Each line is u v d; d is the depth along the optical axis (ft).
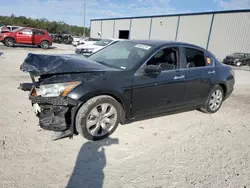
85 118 9.55
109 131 10.55
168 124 13.06
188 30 92.07
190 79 13.20
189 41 92.32
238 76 40.75
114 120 10.58
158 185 7.55
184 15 92.48
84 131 9.66
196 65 13.99
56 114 9.24
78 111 9.53
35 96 9.21
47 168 7.97
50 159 8.52
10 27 69.10
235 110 17.31
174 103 12.84
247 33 73.46
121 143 10.23
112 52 13.37
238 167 9.07
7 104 13.84
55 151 9.09
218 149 10.50
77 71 9.65
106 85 9.77
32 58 10.82
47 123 9.19
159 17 103.45
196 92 13.91
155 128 12.28
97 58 13.16
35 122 11.52
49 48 68.03
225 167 9.00
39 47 68.23
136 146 10.09
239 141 11.60
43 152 8.93
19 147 9.10
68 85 9.01
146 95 11.28
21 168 7.82
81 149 9.43
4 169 7.67
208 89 14.70
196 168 8.75
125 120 11.07
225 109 17.34
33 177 7.43
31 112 12.82
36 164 8.13
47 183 7.21
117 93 10.16
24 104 14.08
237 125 13.98
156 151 9.80
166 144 10.53
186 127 12.89
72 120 9.36
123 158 9.04
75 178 7.59
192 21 89.92
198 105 14.61
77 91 9.06
